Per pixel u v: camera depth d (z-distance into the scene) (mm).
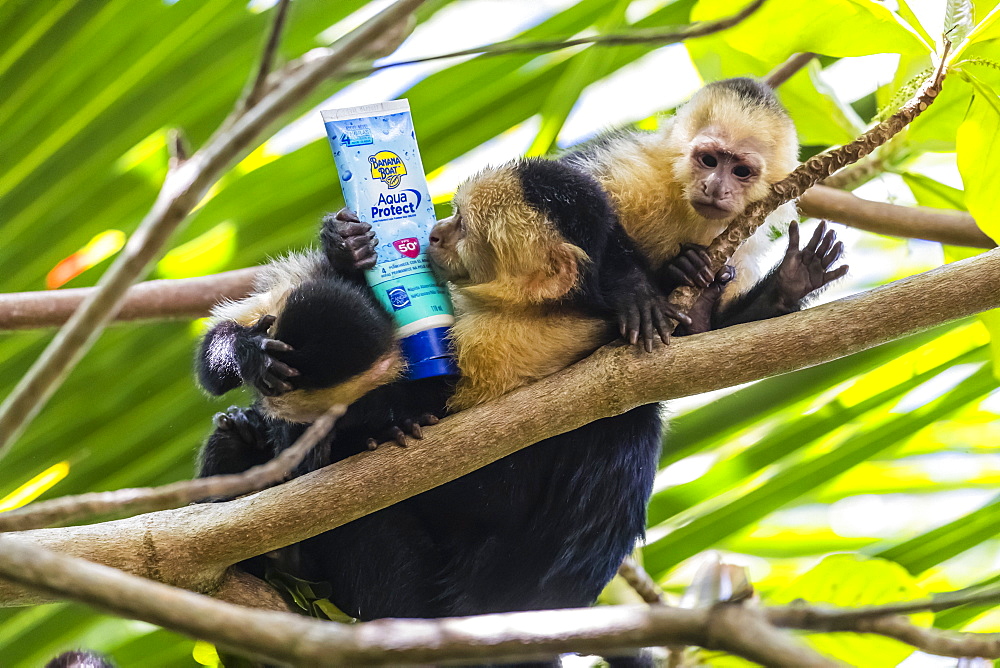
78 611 8883
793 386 9773
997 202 8125
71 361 4004
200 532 6336
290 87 3924
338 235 7508
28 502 8883
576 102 10133
